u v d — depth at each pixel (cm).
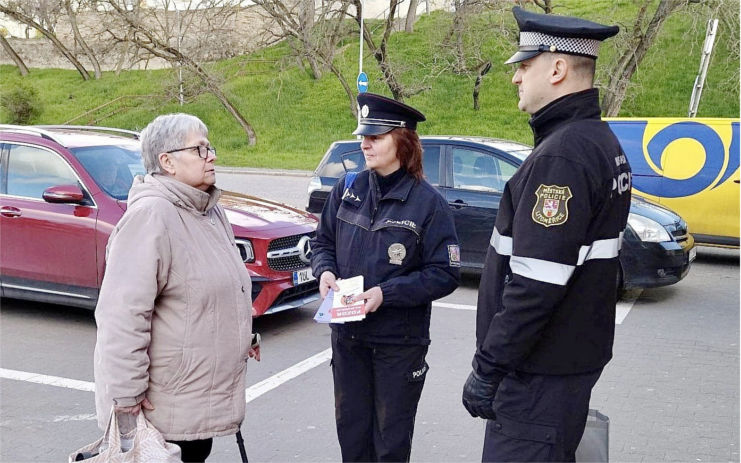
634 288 783
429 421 452
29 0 3466
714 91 2550
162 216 267
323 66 2978
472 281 841
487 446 255
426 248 306
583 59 240
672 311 716
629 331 648
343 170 897
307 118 2908
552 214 224
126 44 3031
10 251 650
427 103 2820
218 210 303
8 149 667
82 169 630
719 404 479
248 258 597
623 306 735
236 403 285
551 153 230
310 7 2711
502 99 2808
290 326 657
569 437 243
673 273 732
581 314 237
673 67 2728
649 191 954
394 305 296
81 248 616
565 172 225
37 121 3131
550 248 222
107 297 258
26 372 541
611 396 493
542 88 243
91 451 258
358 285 299
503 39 2492
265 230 606
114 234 267
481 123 2620
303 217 664
